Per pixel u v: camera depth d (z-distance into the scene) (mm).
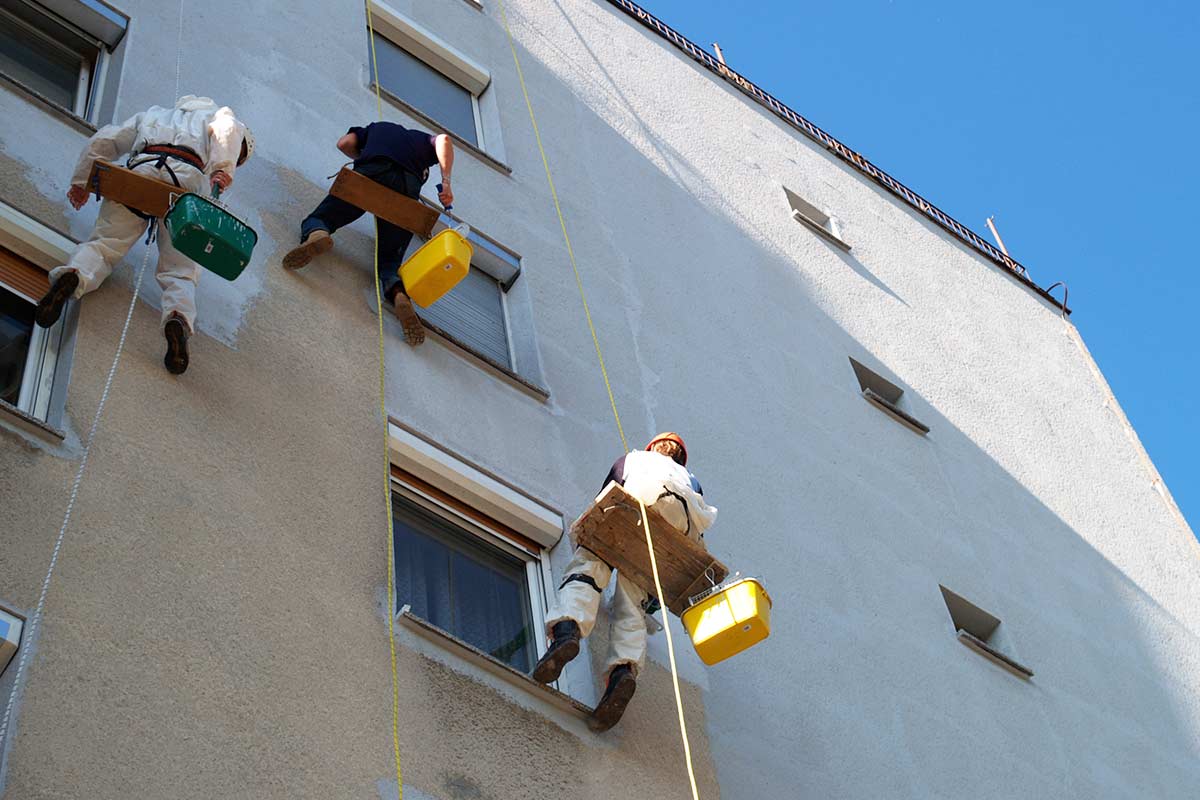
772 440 11703
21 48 9422
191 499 7117
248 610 6867
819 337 13758
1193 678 13453
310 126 10438
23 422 6801
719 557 10102
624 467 8141
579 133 13422
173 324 7535
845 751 9320
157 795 5906
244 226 7559
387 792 6676
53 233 7879
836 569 10898
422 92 12398
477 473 8781
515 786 7250
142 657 6320
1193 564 15430
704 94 16094
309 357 8500
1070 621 12828
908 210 17781
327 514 7656
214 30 10500
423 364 9234
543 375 10133
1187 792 11812
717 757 8500
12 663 5977
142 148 7812
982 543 12828
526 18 14406
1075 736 11344
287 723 6562
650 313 11859
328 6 11875
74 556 6473
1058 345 17562
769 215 15000
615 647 7934
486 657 7641
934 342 15500
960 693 10703
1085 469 15523
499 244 11047
